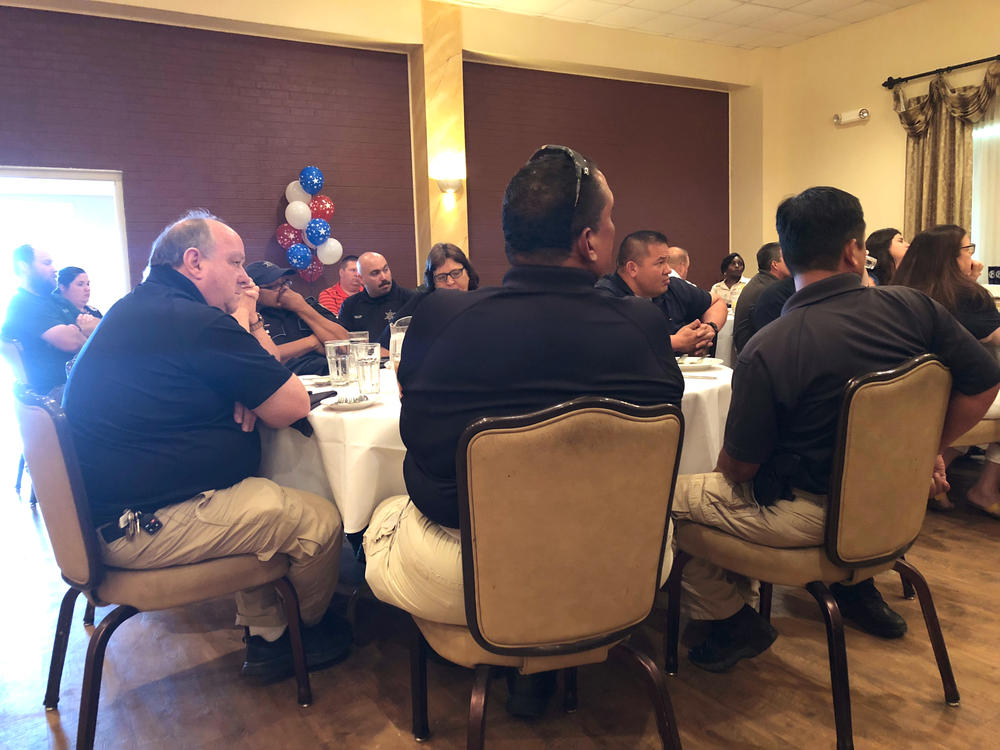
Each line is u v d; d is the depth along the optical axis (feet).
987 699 5.10
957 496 9.73
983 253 20.29
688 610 5.61
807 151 24.75
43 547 9.45
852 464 4.33
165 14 16.55
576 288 3.59
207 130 17.65
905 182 21.84
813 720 4.93
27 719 5.33
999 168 19.76
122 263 16.94
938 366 4.42
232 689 5.65
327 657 5.93
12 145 15.66
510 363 3.50
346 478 5.20
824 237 4.60
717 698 5.25
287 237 18.37
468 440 3.32
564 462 3.41
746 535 4.85
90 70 16.29
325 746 4.86
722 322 9.21
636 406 3.48
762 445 4.64
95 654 4.59
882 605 6.15
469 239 21.43
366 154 19.75
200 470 4.83
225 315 4.99
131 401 4.66
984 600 6.68
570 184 3.55
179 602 4.77
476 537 3.47
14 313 11.17
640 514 3.68
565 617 3.67
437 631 4.02
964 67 20.20
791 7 21.12
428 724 5.07
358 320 11.28
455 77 19.90
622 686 5.50
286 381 5.08
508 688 5.21
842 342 4.44
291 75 18.57
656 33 22.93
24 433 4.59
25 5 15.55
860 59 22.77
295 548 5.16
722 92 25.93
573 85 22.81
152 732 5.10
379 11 18.66
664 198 24.97
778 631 6.26
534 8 20.42
